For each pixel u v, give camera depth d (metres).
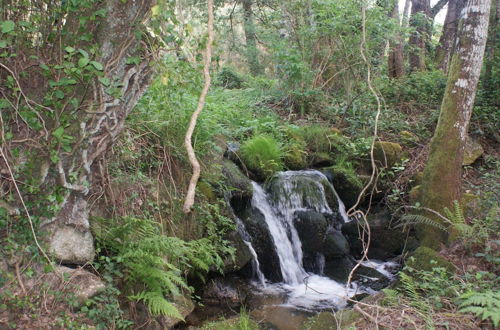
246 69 12.58
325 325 4.55
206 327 4.43
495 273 5.08
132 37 3.30
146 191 4.64
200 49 3.76
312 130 8.20
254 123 7.63
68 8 3.13
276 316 5.05
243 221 6.10
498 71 10.44
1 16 2.98
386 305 4.54
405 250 6.76
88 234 3.59
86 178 3.54
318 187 7.04
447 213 5.96
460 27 6.56
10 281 3.07
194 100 5.72
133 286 3.88
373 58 9.44
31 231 3.21
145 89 3.67
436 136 6.56
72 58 3.23
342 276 6.40
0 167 3.13
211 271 5.33
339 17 8.19
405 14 12.29
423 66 13.61
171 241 3.89
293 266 6.35
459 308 4.22
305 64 8.95
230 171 6.17
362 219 7.25
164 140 5.16
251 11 12.65
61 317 3.12
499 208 6.15
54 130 3.22
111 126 3.52
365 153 8.07
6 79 3.16
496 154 9.16
